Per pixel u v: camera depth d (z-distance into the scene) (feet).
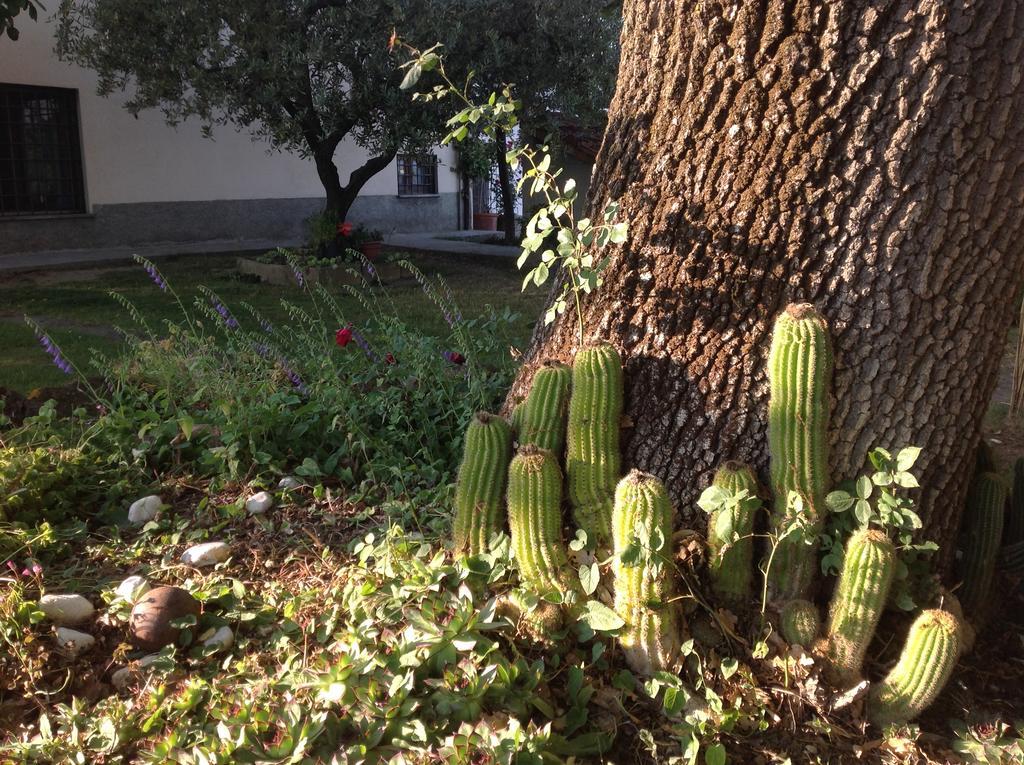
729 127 8.82
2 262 44.88
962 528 10.09
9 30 25.66
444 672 7.80
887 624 9.34
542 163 9.68
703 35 8.74
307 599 9.69
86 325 29.55
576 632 8.77
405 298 35.83
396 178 67.51
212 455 12.76
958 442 9.21
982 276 8.72
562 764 7.38
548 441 9.48
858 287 8.71
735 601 8.88
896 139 8.31
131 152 51.72
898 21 8.10
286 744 7.06
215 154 55.83
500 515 9.30
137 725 7.75
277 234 60.13
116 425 13.60
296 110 40.24
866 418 8.92
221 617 9.49
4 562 9.92
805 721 8.23
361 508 12.07
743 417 9.16
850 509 8.91
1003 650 10.08
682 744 7.90
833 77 8.32
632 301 9.61
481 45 37.78
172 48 36.88
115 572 10.52
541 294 37.60
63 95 49.14
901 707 8.24
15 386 20.90
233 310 32.53
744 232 8.94
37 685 8.34
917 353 8.79
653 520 7.85
